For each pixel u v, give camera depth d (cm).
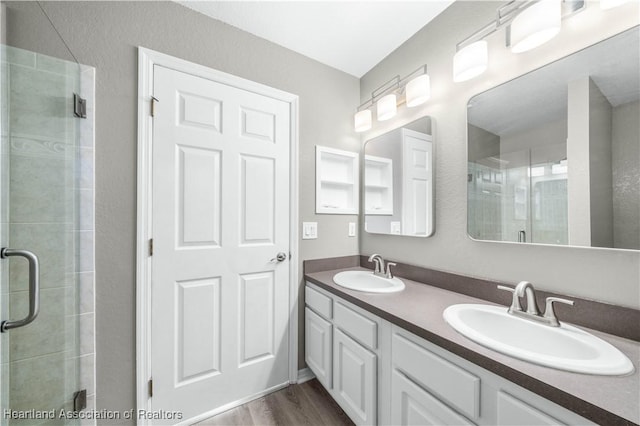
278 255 166
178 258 134
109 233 119
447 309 101
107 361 118
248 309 155
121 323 121
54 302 105
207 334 142
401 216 165
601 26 87
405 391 95
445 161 140
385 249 180
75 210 112
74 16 115
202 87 142
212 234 144
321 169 187
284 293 168
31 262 86
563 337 82
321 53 178
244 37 156
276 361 164
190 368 137
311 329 164
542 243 100
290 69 173
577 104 92
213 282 144
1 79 89
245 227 154
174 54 135
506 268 112
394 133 173
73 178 111
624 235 81
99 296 117
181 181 136
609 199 84
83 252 114
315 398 157
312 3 137
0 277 88
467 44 126
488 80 120
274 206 165
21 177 95
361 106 202
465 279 126
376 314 108
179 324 134
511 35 100
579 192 91
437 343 82
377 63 189
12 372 94
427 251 149
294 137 173
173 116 134
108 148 119
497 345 72
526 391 62
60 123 106
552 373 61
